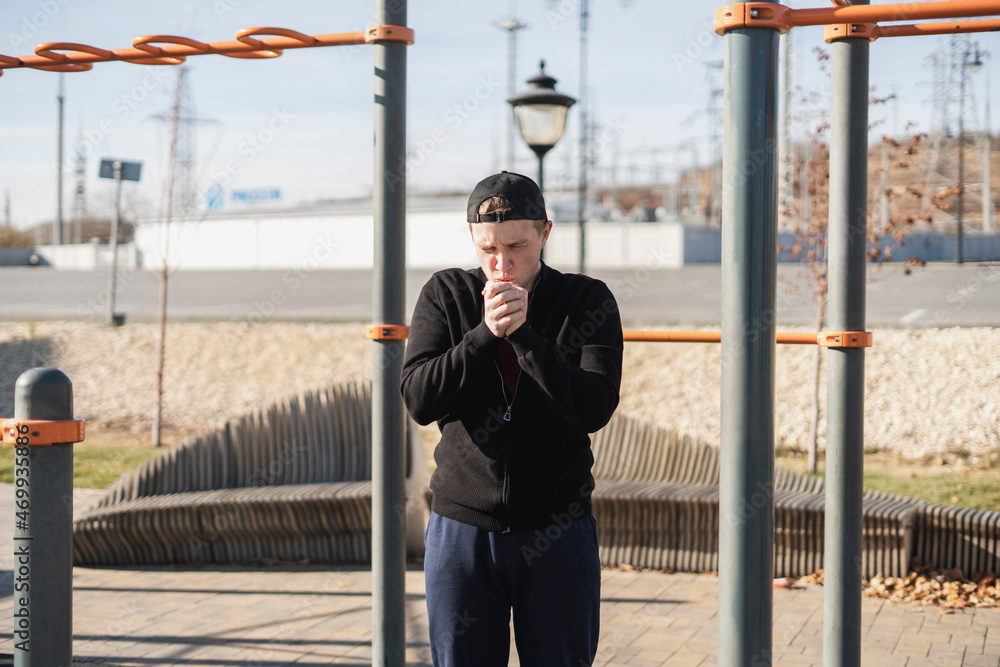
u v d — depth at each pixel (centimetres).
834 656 263
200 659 384
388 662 291
